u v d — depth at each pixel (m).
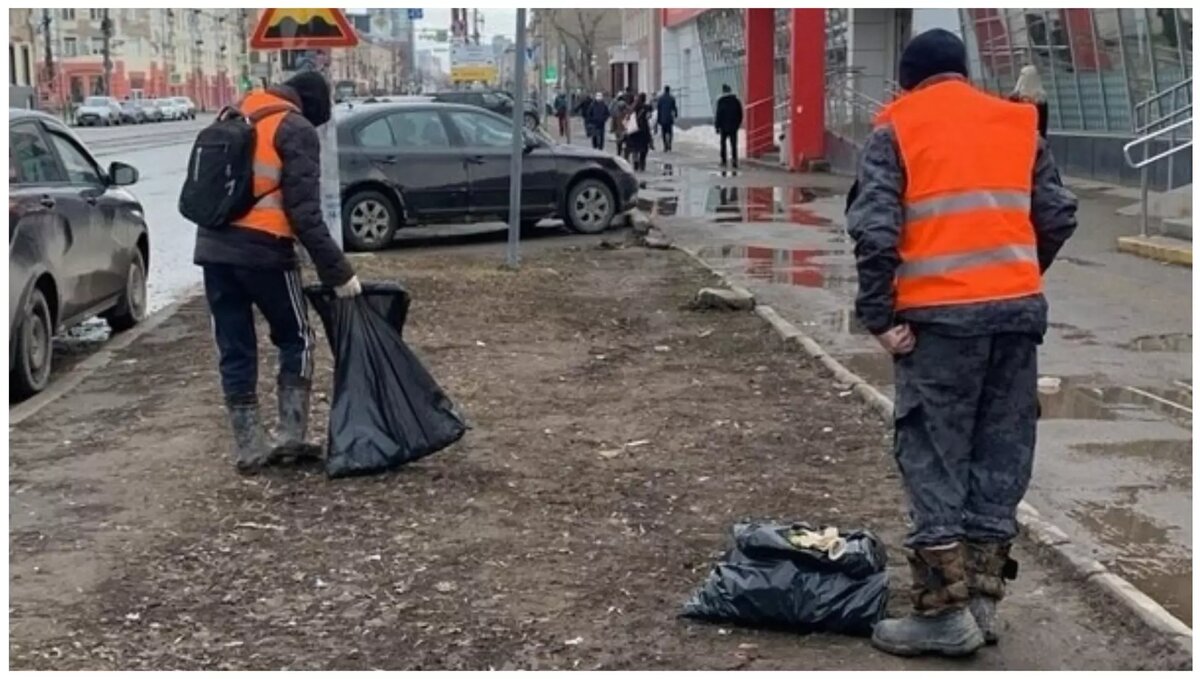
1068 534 5.68
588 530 5.76
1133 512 5.98
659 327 10.61
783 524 5.26
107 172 10.81
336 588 5.14
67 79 92.19
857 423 7.52
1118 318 10.88
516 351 9.59
